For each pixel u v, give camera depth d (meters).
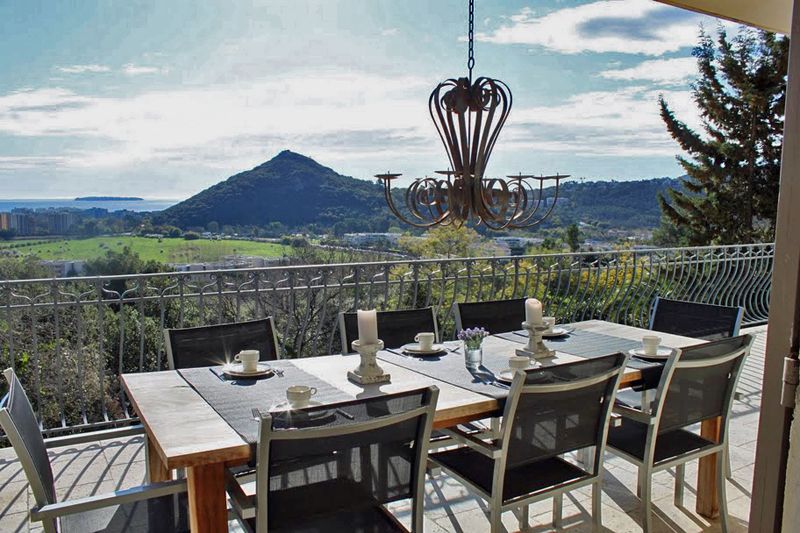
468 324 3.53
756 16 3.46
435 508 2.88
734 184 15.67
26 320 4.28
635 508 2.87
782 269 1.00
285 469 1.65
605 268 5.61
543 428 2.22
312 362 2.71
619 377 2.35
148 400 2.15
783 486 1.01
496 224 2.92
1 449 3.52
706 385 2.58
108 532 1.88
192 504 1.75
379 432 1.75
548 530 2.67
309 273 4.18
